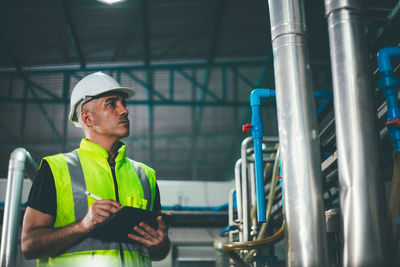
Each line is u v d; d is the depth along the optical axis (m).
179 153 17.78
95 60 11.85
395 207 1.48
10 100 12.45
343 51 1.51
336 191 2.70
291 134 1.49
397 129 1.54
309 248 1.40
